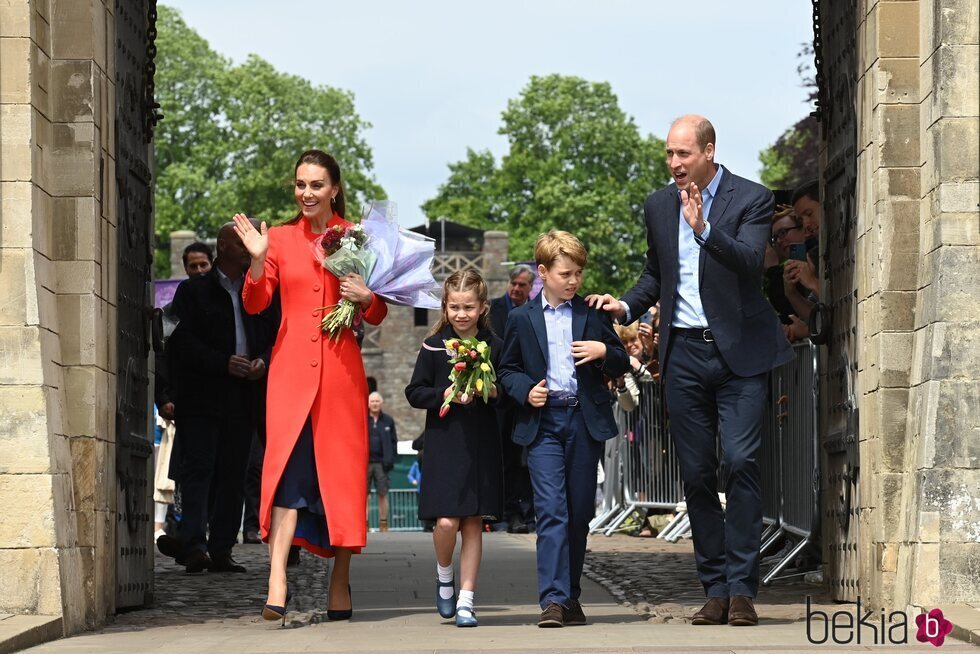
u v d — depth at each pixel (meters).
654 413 19.28
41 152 9.88
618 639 8.97
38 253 9.72
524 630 9.71
